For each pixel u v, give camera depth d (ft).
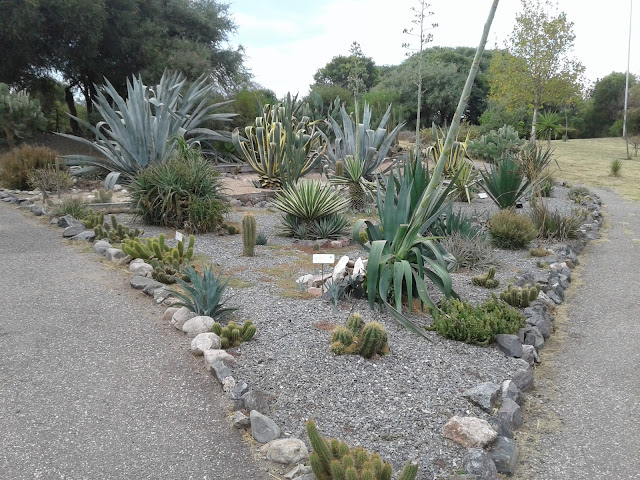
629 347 17.28
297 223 29.58
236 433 11.57
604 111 146.92
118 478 10.05
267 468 10.51
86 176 46.19
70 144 69.62
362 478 8.61
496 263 25.17
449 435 11.46
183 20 80.43
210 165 34.01
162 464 10.49
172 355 14.93
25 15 60.23
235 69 84.69
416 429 11.75
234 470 10.41
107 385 13.28
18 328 16.49
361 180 39.06
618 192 53.88
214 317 17.15
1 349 15.05
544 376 15.35
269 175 44.42
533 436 12.29
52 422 11.69
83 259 23.94
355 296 19.39
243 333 15.61
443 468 10.52
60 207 32.22
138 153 43.42
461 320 16.53
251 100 69.72
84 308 18.24
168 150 44.11
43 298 19.07
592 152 91.86
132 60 73.87
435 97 113.09
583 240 32.04
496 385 13.47
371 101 89.86
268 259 24.72
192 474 10.25
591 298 22.29
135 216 31.71
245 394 12.46
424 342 16.15
